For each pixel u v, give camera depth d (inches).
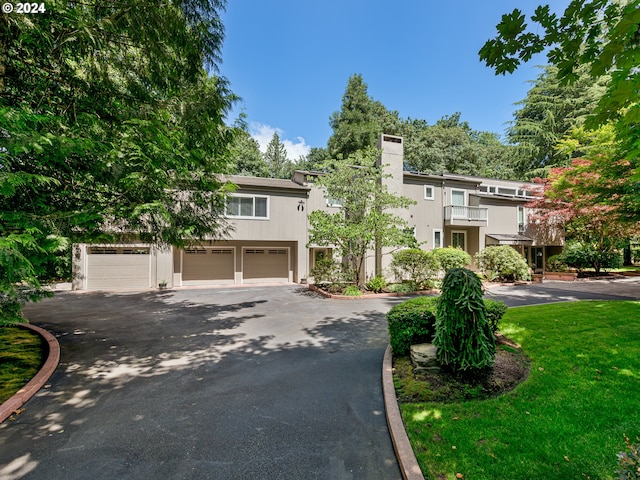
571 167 628.7
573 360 179.5
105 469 106.6
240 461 110.3
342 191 517.7
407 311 198.4
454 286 160.2
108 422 135.6
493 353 160.1
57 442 121.6
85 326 303.4
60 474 104.3
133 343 248.7
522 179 1074.7
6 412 139.6
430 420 127.6
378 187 505.0
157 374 187.6
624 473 72.7
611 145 394.3
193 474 104.1
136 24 192.9
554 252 862.5
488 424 123.0
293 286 623.8
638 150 96.3
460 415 130.1
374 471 105.3
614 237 703.7
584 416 125.3
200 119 235.1
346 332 276.7
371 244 526.0
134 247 585.0
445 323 161.8
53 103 198.1
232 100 256.8
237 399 155.7
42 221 168.9
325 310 374.0
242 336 266.8
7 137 148.9
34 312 371.2
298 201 676.1
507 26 85.1
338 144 1203.9
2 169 161.9
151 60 216.8
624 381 152.6
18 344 245.9
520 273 589.3
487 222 760.3
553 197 673.0
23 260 138.5
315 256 724.0
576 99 912.3
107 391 165.3
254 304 417.4
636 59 71.6
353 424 133.1
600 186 430.0
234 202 621.6
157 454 114.2
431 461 104.3
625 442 104.5
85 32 176.7
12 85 192.7
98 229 241.0
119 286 574.6
